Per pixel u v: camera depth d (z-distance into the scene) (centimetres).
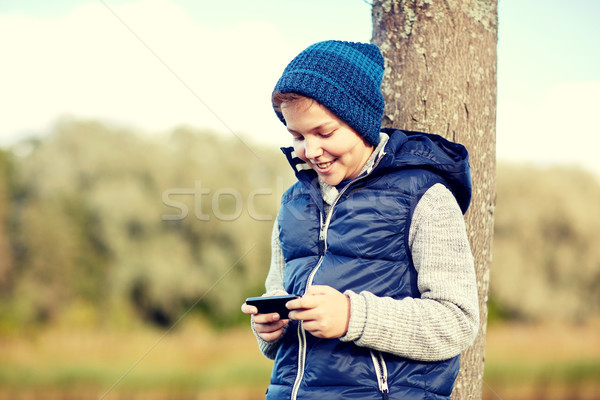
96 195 1078
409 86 190
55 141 1120
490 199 194
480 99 192
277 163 1014
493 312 984
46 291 1054
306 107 131
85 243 1076
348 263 132
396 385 125
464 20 191
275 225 165
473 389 191
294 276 141
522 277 984
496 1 201
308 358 131
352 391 125
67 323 1051
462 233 130
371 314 119
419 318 120
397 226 131
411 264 132
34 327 1045
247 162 1052
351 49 141
